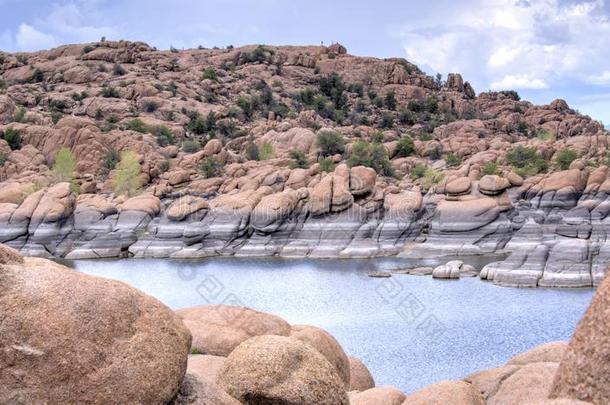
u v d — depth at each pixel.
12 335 8.46
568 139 153.00
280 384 12.15
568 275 62.94
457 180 96.31
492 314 52.69
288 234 95.25
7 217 99.25
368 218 95.44
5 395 8.30
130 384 8.97
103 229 101.06
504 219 90.44
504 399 15.11
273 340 12.86
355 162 137.00
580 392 9.26
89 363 8.73
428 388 14.57
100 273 80.56
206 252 94.50
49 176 126.50
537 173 125.12
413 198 95.94
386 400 15.17
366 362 40.41
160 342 9.57
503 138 187.88
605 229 86.44
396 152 156.88
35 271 9.16
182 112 190.25
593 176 97.50
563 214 95.12
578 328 9.68
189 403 9.98
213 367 15.59
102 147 146.75
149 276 77.75
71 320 8.83
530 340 44.56
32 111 173.50
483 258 84.69
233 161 144.50
